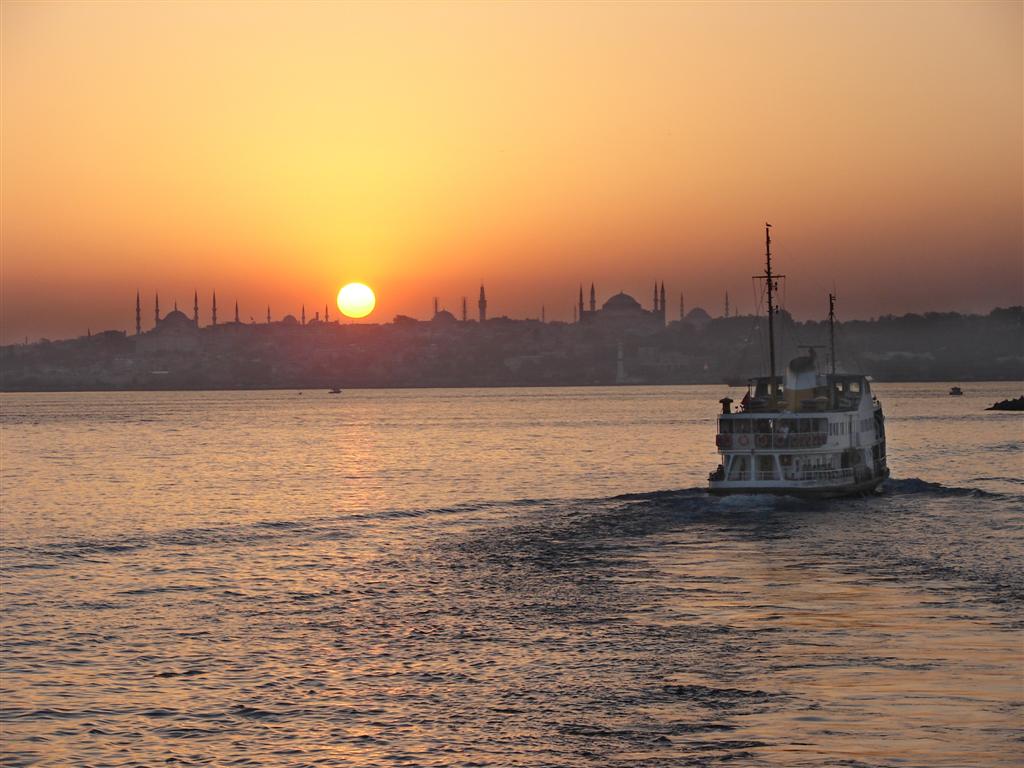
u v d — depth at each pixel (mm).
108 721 55469
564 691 58562
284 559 101750
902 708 54250
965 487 153375
